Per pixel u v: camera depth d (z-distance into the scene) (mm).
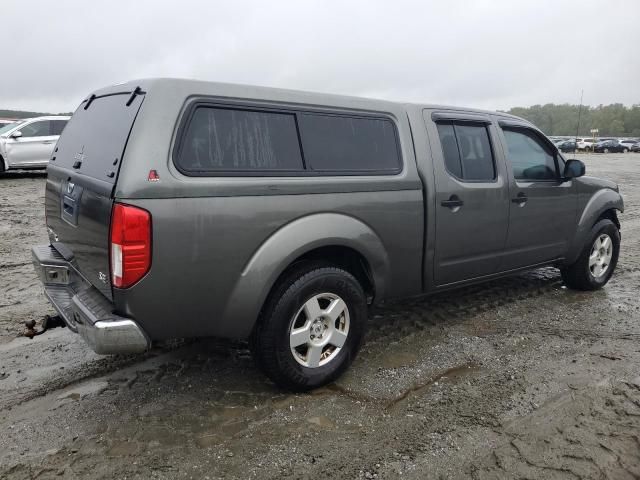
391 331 4418
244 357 3910
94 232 2955
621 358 3973
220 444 2873
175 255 2801
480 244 4391
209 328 3045
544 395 3416
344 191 3438
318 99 3443
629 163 32969
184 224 2801
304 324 3369
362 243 3533
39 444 2865
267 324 3189
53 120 15234
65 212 3465
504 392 3449
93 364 3791
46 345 4117
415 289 4082
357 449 2842
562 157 5164
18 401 3293
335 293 3434
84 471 2652
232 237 2967
